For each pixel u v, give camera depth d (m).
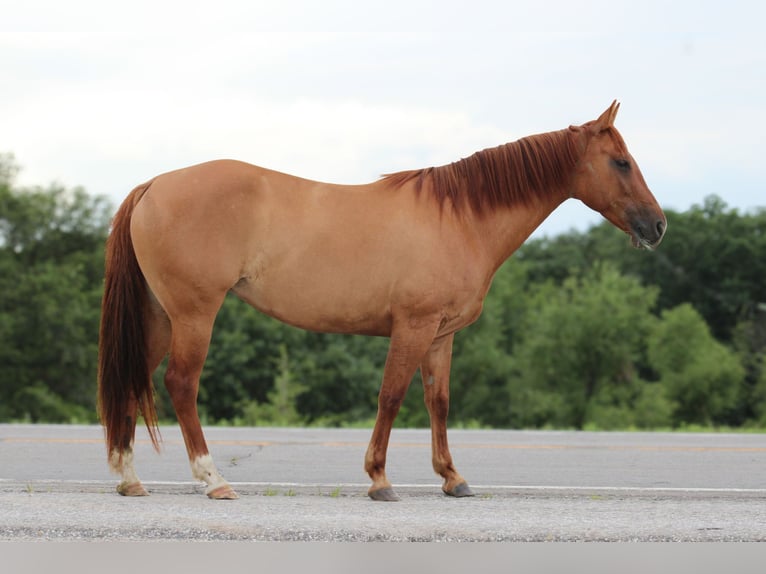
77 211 44.69
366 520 5.44
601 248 69.88
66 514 5.43
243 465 8.73
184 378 6.34
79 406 39.59
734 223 64.44
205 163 6.51
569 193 7.19
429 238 6.59
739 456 9.96
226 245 6.31
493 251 6.94
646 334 44.16
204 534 5.13
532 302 51.53
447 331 6.82
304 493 7.03
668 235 64.25
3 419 38.31
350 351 43.03
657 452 10.23
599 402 42.06
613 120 7.11
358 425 17.17
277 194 6.48
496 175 6.95
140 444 10.20
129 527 5.18
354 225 6.52
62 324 38.84
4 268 40.03
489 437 11.91
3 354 38.28
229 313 41.38
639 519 5.72
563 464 9.18
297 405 41.75
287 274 6.45
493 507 6.21
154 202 6.33
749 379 50.50
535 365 42.78
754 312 60.53
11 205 43.16
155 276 6.35
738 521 5.71
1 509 5.55
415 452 9.87
